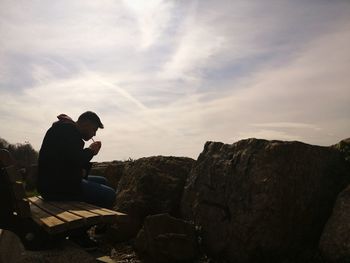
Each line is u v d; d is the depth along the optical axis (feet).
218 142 13.47
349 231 9.45
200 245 11.79
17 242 8.66
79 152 8.90
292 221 10.53
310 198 10.70
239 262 10.67
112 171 19.61
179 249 11.10
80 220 6.81
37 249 7.47
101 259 8.10
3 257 10.11
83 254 7.41
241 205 11.02
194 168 13.94
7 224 7.56
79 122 9.68
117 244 13.17
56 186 8.98
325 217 10.77
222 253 11.22
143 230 11.60
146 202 14.34
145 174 14.93
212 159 13.04
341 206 10.09
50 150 8.97
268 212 10.43
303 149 10.94
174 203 14.49
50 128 9.12
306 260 10.11
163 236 11.08
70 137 8.90
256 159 11.16
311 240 10.67
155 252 11.04
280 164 10.75
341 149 11.60
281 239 10.43
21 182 7.29
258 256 10.51
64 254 7.32
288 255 10.43
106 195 9.62
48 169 9.05
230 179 11.77
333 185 10.98
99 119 9.80
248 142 11.91
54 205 8.48
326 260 9.75
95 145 9.31
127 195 14.89
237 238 10.80
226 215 11.45
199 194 12.83
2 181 7.53
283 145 10.91
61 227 6.65
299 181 10.71
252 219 10.53
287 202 10.52
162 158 15.76
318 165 10.98
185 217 13.37
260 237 10.43
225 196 11.73
